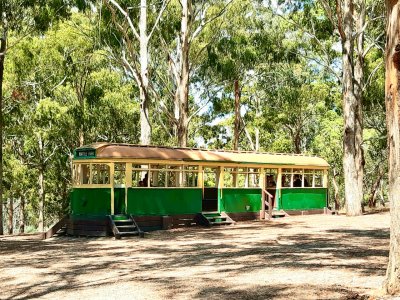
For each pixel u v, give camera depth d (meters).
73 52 38.94
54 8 27.14
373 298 8.21
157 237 20.67
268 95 46.88
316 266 11.97
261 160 28.83
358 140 35.09
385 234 19.44
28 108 41.50
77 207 22.36
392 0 8.07
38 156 46.34
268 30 38.34
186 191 24.78
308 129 55.25
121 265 13.73
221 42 37.22
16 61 36.88
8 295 10.48
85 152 22.30
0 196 25.17
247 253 14.94
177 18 34.50
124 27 31.98
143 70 30.36
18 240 21.53
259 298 8.94
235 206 27.31
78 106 40.47
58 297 10.02
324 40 39.34
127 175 22.41
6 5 25.97
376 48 38.31
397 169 8.08
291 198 30.77
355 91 35.25
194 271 12.13
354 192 30.67
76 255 16.16
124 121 45.16
